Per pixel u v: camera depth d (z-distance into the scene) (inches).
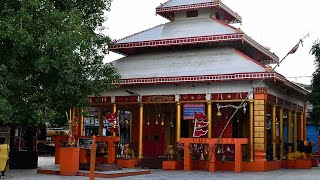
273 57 1776.6
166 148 1721.2
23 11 994.7
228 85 1429.6
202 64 1503.4
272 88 1491.1
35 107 1066.7
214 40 1489.9
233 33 1473.9
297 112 1884.8
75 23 1099.9
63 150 1123.3
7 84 1011.3
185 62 1539.1
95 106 1658.5
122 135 2071.9
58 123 1444.4
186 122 1766.7
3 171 1070.4
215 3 1601.9
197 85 1465.3
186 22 1649.9
